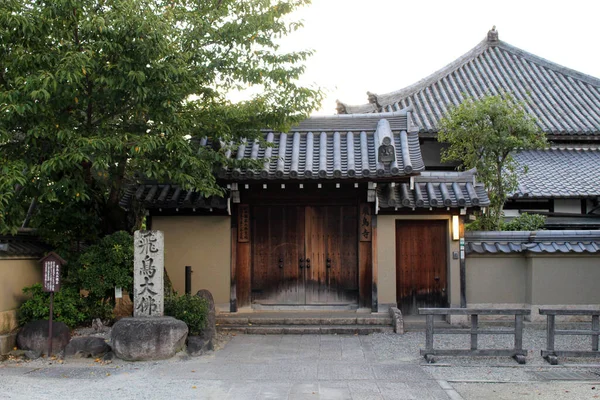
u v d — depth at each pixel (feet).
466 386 25.40
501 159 48.62
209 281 41.68
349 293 42.11
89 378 26.43
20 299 33.37
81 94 31.12
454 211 40.75
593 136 61.52
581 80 76.95
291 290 42.32
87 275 33.63
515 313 29.99
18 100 27.68
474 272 41.70
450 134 45.62
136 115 33.55
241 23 37.17
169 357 30.32
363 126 43.52
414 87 71.15
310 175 37.81
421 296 41.91
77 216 36.24
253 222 42.78
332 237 42.42
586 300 40.55
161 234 32.27
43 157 31.09
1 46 28.19
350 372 27.89
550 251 40.40
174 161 32.63
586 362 29.81
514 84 74.79
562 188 53.01
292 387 25.02
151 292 31.83
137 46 29.55
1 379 26.02
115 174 36.06
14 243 33.78
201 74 35.65
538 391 24.50
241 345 34.60
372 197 40.24
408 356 31.50
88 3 30.07
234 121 37.50
